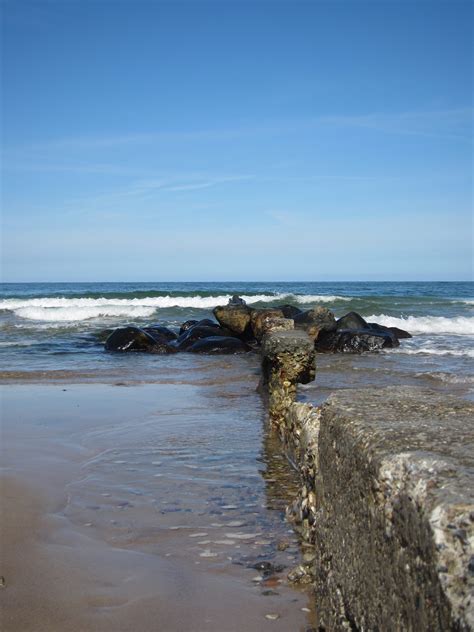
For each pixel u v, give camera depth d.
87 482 5.23
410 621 1.64
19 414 8.23
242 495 4.88
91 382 11.30
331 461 2.49
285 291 57.88
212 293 44.66
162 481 5.24
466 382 10.98
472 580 1.36
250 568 3.57
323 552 2.62
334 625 2.40
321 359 14.84
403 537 1.70
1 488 5.05
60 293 49.97
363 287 79.12
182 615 3.03
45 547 3.87
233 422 7.60
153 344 16.62
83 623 2.95
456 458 1.75
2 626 2.92
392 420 2.27
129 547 3.88
